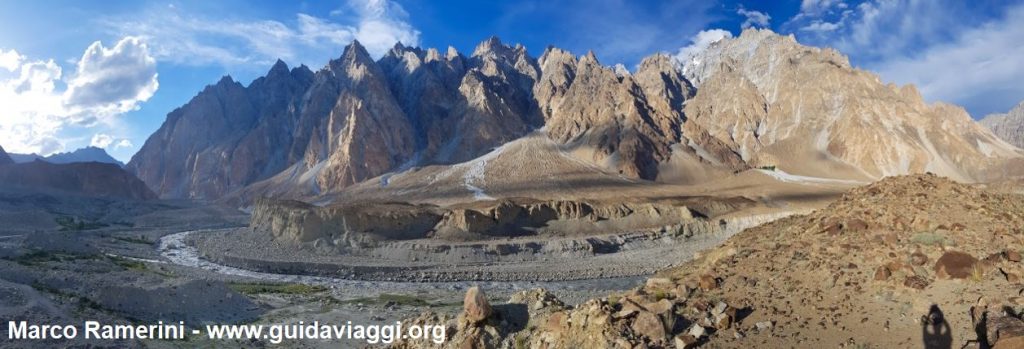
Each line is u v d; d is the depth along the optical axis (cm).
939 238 2661
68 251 9656
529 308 2858
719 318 2358
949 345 1942
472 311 2736
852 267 2600
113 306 5294
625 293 2761
